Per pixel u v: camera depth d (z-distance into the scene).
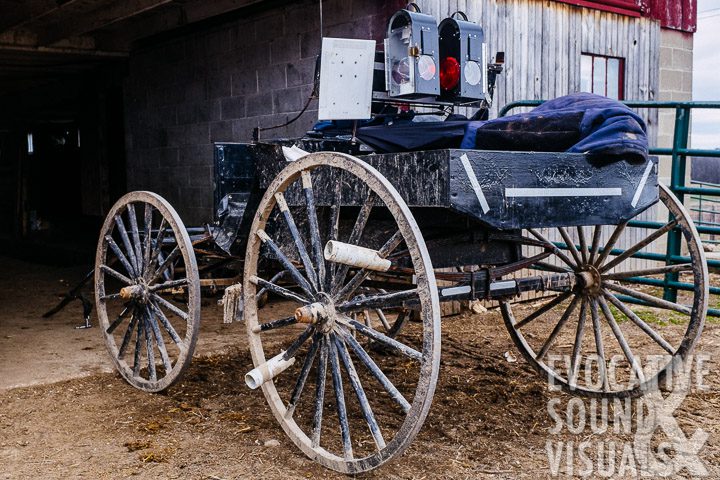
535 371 4.74
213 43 8.20
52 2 7.54
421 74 3.85
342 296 3.24
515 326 4.52
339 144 3.96
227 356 5.18
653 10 8.21
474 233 3.59
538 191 3.23
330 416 3.97
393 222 3.60
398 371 4.76
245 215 4.16
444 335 5.82
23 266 10.14
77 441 3.66
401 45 3.88
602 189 3.47
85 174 11.57
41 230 12.98
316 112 6.94
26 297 7.66
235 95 7.95
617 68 7.98
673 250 5.90
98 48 9.52
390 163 3.22
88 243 11.26
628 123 3.38
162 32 8.95
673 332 5.75
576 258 4.17
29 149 14.02
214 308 6.89
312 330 3.37
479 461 3.38
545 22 7.15
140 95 9.66
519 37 6.92
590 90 7.73
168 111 9.09
